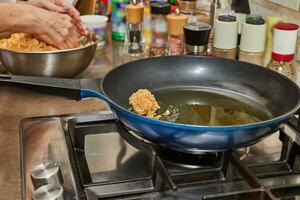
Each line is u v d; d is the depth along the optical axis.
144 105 0.84
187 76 0.95
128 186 0.67
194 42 1.09
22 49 0.99
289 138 0.76
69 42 1.01
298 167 0.72
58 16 0.99
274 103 0.85
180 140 0.68
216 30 1.12
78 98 0.79
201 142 0.68
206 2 1.24
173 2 1.28
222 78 0.94
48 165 0.65
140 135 0.73
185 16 1.14
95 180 0.69
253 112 0.86
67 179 0.67
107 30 1.40
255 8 1.25
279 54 1.00
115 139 0.80
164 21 1.18
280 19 1.08
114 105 0.72
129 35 1.22
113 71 0.86
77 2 1.44
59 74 0.99
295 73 1.03
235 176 0.69
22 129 0.79
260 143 0.79
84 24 1.21
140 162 0.74
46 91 0.78
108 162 0.74
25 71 0.97
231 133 0.66
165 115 0.85
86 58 1.01
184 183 0.68
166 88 0.94
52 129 0.80
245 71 0.92
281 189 0.66
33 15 0.97
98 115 0.83
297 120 0.81
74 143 0.77
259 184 0.64
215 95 0.92
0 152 0.76
